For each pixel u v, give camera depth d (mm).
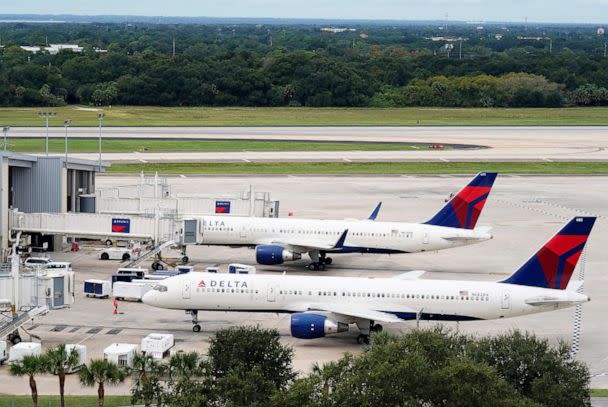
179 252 196125
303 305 131875
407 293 130875
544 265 130125
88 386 104062
